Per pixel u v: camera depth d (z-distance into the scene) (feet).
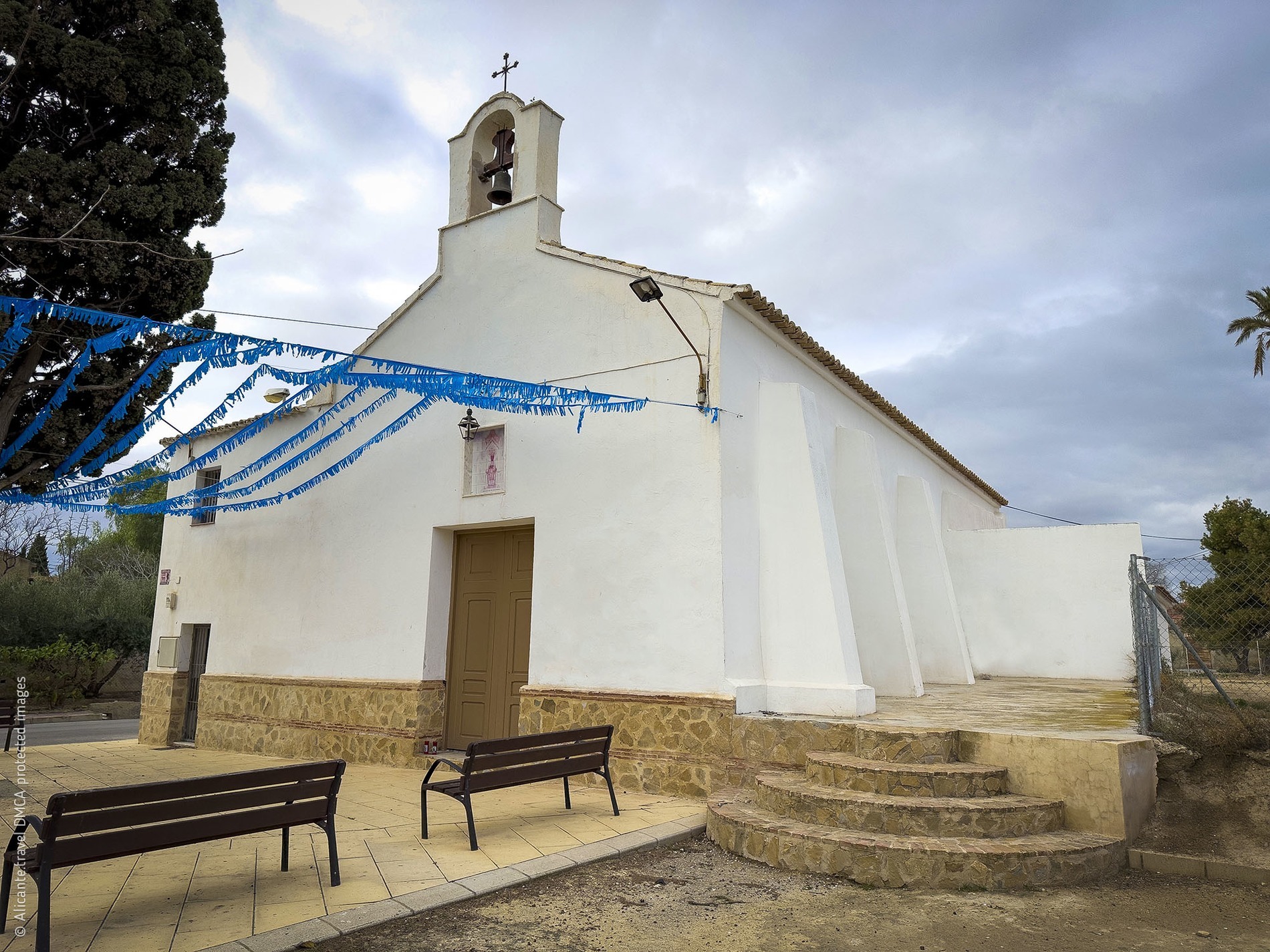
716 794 24.07
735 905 17.10
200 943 14.12
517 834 21.79
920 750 21.91
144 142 31.14
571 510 30.86
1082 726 24.16
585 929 15.64
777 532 29.40
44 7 28.35
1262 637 26.23
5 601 84.79
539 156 34.99
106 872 18.40
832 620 27.63
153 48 30.96
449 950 14.44
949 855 18.07
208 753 40.81
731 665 26.71
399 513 36.42
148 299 32.07
